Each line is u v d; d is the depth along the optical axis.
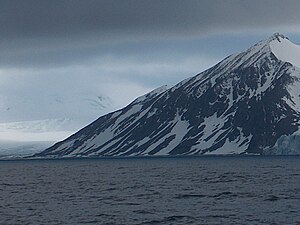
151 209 86.38
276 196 101.50
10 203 99.44
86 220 75.81
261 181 142.62
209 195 107.00
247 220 73.06
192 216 77.69
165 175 187.50
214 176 174.50
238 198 100.00
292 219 73.19
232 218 75.12
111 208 88.44
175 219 75.25
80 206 92.12
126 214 81.06
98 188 131.50
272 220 72.62
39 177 196.75
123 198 104.44
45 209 89.00
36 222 75.00
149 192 116.56
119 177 181.62
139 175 191.75
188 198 102.06
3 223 74.69
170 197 104.62
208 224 70.56
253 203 91.44
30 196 113.25
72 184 149.50
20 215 82.25
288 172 186.62
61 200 103.19
